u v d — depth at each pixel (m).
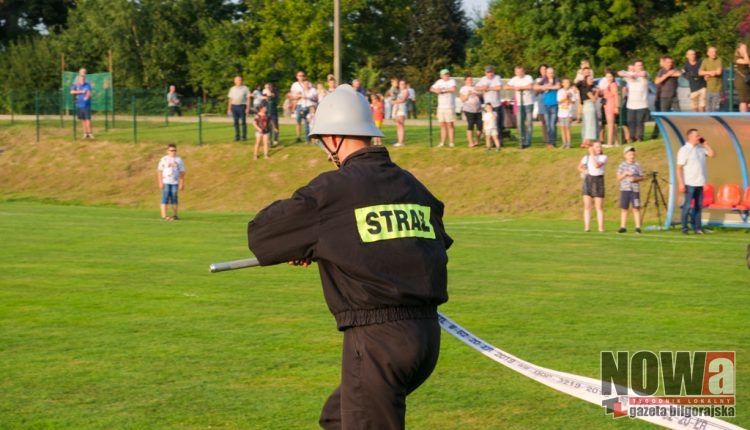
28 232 24.61
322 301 14.14
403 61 84.88
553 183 31.97
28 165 42.78
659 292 15.03
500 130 34.84
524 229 25.89
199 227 26.22
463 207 32.25
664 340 11.47
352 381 5.31
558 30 64.38
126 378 9.73
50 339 11.59
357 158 5.54
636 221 24.66
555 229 25.89
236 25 66.94
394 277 5.27
